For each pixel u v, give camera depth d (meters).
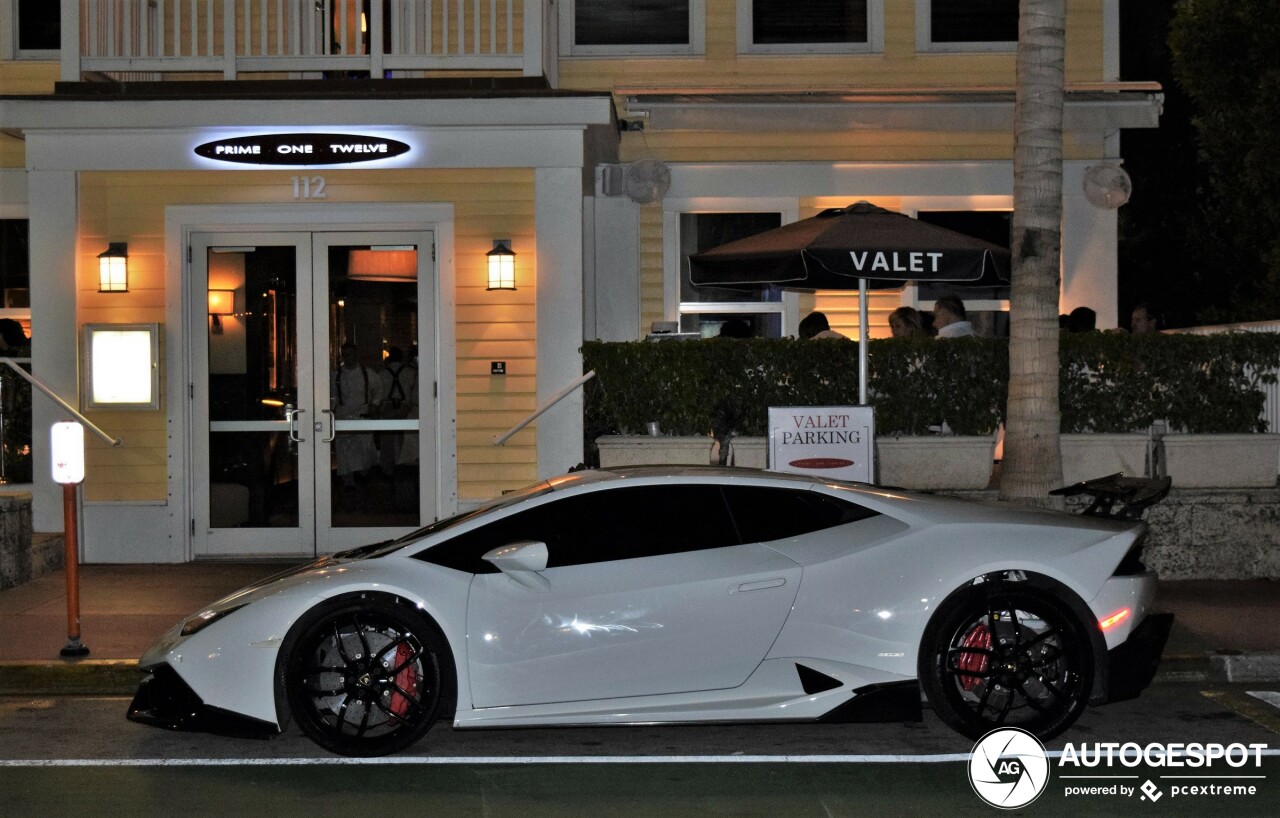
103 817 5.62
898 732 7.01
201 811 5.70
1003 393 10.81
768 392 10.88
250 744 6.84
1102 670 6.55
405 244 11.88
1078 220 14.02
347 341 11.91
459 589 6.50
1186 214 21.45
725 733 7.00
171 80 12.88
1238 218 17.70
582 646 6.44
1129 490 7.38
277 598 6.52
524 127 11.53
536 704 6.45
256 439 11.94
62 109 11.41
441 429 11.77
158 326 11.64
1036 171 9.88
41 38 13.82
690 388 10.89
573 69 14.22
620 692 6.46
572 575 6.55
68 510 8.37
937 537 6.66
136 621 9.33
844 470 9.42
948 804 5.77
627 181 13.70
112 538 11.75
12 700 7.91
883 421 10.84
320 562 7.18
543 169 11.60
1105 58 14.01
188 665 6.49
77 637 8.36
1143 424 10.87
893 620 6.49
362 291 11.91
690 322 14.23
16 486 12.05
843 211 10.05
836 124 12.92
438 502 11.81
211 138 11.59
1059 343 10.59
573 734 7.00
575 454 11.64
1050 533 6.71
